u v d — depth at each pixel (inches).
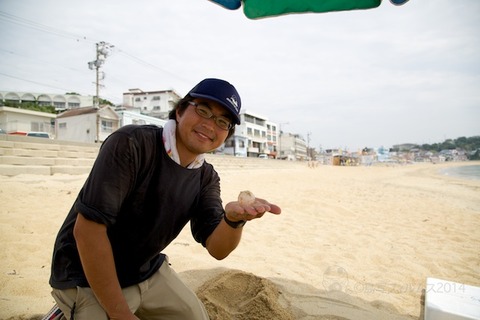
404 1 72.4
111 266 52.6
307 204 311.3
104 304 52.2
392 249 179.5
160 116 2144.4
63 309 60.7
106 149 53.7
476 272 147.3
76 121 1337.4
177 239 168.4
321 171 1402.6
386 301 109.1
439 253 175.5
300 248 170.4
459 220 283.9
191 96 60.2
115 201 52.4
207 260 134.3
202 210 74.2
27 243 135.4
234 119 62.4
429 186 754.8
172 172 59.8
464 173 1712.6
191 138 60.1
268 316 86.3
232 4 82.1
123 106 2004.2
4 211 182.5
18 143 361.4
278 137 3553.2
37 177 312.7
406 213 310.5
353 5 77.2
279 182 571.8
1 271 107.8
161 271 72.0
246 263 136.0
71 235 59.4
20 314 82.7
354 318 91.6
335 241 189.8
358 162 3624.5
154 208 59.4
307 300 102.7
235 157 983.6
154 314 71.3
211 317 85.8
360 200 379.6
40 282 102.3
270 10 81.7
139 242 61.2
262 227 212.1
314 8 79.2
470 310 88.0
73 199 240.1
